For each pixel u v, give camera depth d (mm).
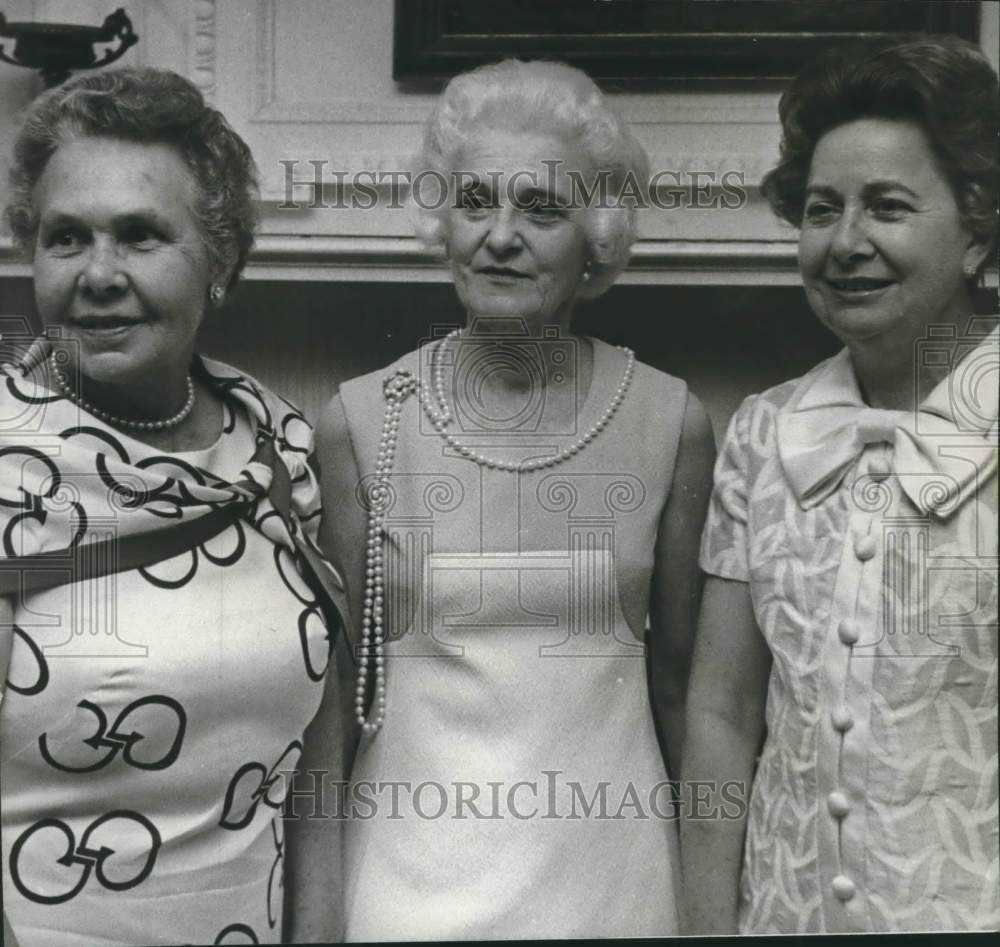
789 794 885
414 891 907
